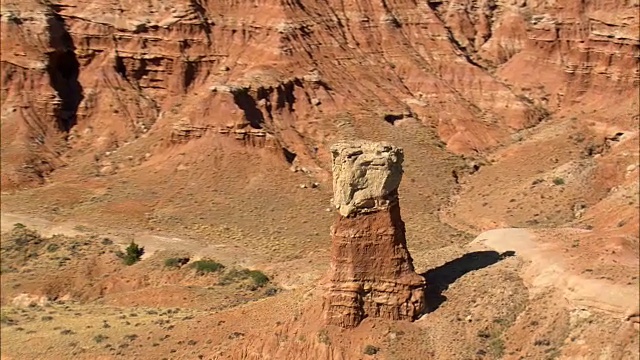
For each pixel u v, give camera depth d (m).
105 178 149.00
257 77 152.38
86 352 88.50
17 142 156.12
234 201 137.00
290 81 153.88
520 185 136.88
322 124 151.00
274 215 133.38
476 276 83.00
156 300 107.88
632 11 158.62
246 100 149.50
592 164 136.50
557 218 124.69
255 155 143.88
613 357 73.00
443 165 146.00
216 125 146.38
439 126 156.50
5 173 149.75
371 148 77.50
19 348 92.50
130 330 92.25
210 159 143.88
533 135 154.38
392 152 77.38
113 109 161.50
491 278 82.19
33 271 122.12
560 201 129.00
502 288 80.81
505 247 87.69
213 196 138.50
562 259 82.38
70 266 122.38
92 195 143.88
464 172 146.38
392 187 78.19
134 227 132.75
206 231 130.62
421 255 90.75
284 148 145.50
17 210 140.75
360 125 151.00
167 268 118.31
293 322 81.00
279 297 88.00
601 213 118.00
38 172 152.12
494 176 143.50
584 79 161.50
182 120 149.25
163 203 138.38
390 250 78.31
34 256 126.88
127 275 118.44
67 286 118.38
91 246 127.19
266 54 157.12
